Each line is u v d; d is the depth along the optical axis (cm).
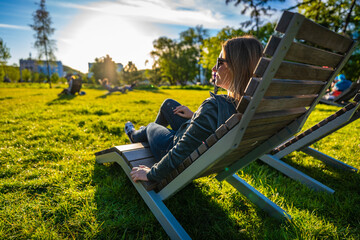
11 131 383
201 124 124
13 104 737
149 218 169
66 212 173
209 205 191
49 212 172
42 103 780
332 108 869
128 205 185
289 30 76
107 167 250
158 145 171
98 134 391
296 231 158
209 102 124
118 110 665
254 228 167
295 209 187
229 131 103
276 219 176
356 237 159
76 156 280
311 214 181
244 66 111
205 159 118
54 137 353
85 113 596
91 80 6112
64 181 218
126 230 159
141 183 163
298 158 310
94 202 186
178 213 180
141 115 578
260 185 224
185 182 135
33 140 338
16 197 187
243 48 111
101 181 220
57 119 498
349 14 1519
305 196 212
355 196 211
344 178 254
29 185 205
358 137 412
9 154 277
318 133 226
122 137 374
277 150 265
